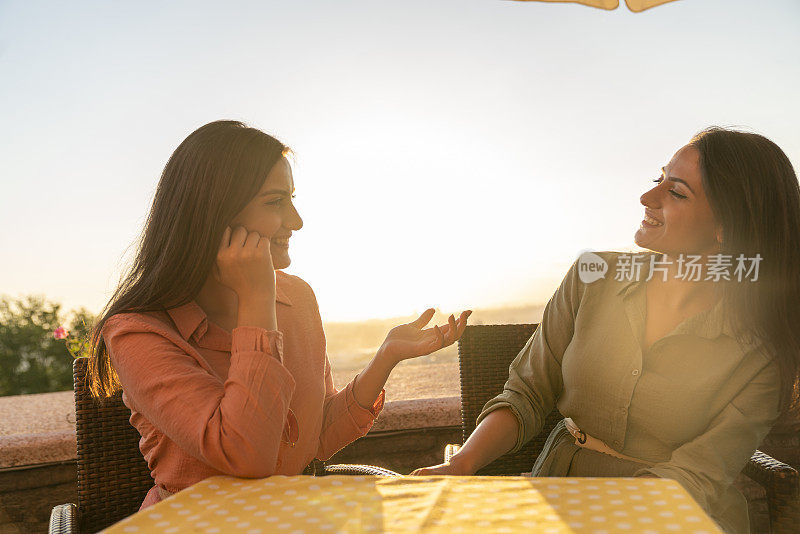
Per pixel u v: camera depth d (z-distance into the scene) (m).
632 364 1.40
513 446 1.51
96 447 1.57
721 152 1.35
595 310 1.51
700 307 1.41
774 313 1.32
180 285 1.15
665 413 1.36
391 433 2.68
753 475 1.52
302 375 1.34
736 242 1.33
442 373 3.95
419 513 0.78
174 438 1.02
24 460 2.36
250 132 1.21
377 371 1.44
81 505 1.55
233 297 1.29
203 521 0.77
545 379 1.60
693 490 1.23
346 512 0.79
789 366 1.33
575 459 1.48
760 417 1.34
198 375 1.04
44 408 3.54
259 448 0.95
